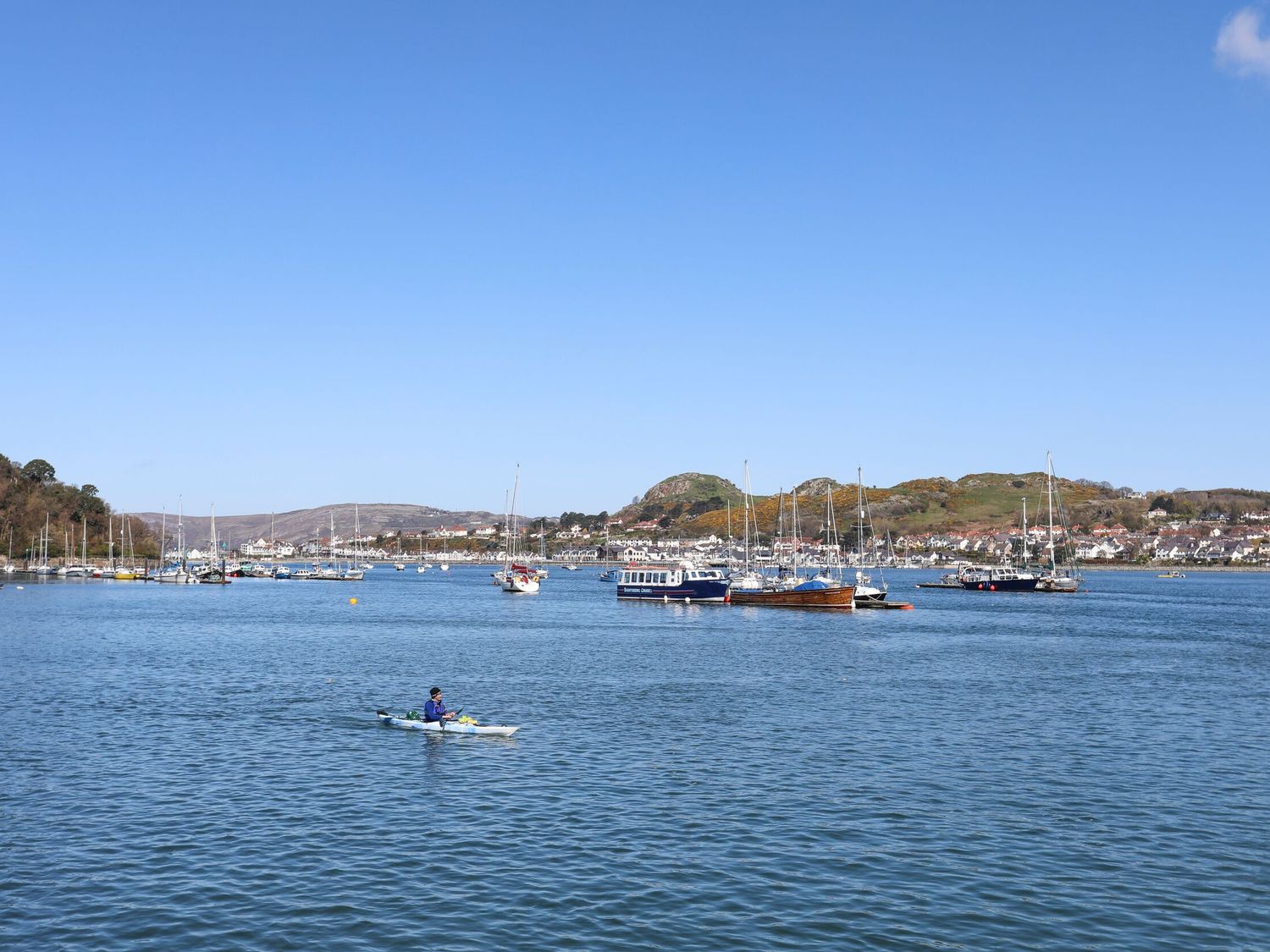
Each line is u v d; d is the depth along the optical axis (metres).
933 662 79.06
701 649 88.56
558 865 28.66
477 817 33.19
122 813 33.34
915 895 26.58
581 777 38.69
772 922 24.81
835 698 58.75
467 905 25.72
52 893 26.31
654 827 32.19
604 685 64.31
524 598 189.50
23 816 32.94
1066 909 25.77
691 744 44.91
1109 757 42.84
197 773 38.88
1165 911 25.73
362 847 30.08
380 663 76.38
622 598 171.00
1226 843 31.02
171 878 27.41
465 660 78.62
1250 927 24.75
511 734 46.97
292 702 56.03
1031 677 69.69
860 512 184.50
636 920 24.84
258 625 114.56
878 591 156.25
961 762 41.47
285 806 34.34
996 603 179.25
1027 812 34.12
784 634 105.88
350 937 23.77
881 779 38.47
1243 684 67.06
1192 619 139.50
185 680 64.75
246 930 24.09
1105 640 102.25
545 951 23.06
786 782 38.00
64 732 46.62
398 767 40.25
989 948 23.47
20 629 104.38
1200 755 43.34
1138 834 31.86
